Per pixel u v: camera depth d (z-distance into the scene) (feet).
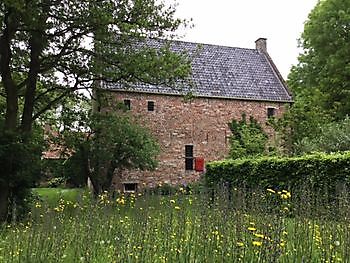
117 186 90.79
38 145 49.29
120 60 53.06
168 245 19.75
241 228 18.38
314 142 63.57
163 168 94.99
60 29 51.13
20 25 47.80
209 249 18.03
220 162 63.26
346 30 102.27
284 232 19.63
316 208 24.95
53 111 72.43
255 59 113.19
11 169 45.68
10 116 49.67
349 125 61.57
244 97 101.81
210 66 106.32
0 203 44.70
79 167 74.69
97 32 50.06
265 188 52.16
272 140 93.56
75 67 56.24
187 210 27.30
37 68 52.95
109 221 24.27
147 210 26.50
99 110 75.10
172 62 53.26
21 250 20.12
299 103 76.07
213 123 99.71
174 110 97.19
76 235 22.35
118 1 50.96
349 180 41.42
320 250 18.19
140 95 94.73
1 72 49.90
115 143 73.97
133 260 16.76
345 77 100.83
